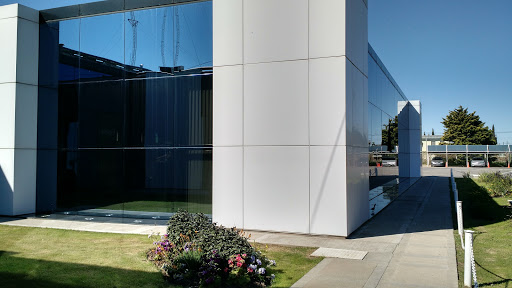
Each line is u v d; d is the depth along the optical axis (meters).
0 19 13.75
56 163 14.09
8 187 13.47
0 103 13.69
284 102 10.48
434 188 22.62
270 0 10.64
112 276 6.61
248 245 6.89
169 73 12.96
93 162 13.74
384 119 19.48
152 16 13.14
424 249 8.55
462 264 7.45
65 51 14.10
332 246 8.87
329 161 10.01
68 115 14.04
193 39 12.72
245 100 10.88
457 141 69.00
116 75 13.52
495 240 9.40
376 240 9.49
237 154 10.95
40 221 12.41
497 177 21.78
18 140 13.59
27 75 13.91
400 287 6.07
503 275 6.78
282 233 10.38
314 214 10.12
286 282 6.28
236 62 10.98
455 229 10.90
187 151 12.74
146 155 13.19
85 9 13.84
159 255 7.38
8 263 7.41
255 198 10.73
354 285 6.15
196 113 12.65
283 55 10.49
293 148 10.38
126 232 10.52
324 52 10.09
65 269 7.01
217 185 11.14
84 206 13.79
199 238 7.02
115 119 13.53
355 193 10.78
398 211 14.17
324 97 10.09
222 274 6.27
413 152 31.78
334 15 10.02
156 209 13.03
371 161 15.52
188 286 6.12
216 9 11.20
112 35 13.58
